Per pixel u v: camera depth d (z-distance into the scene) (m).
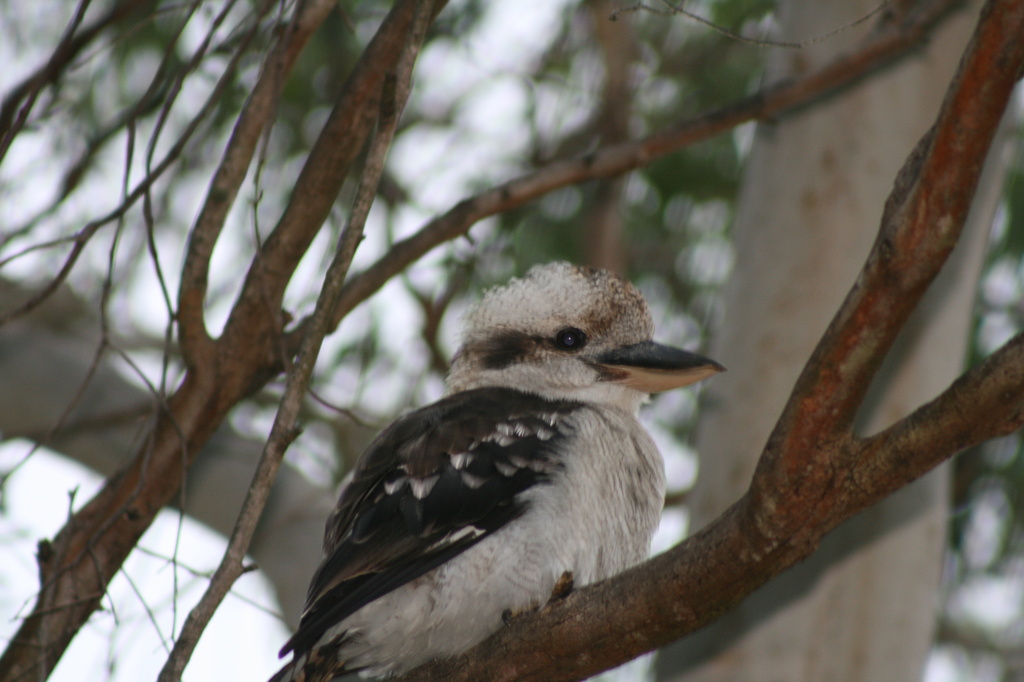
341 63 11.25
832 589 8.13
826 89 8.34
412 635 5.97
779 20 9.36
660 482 6.91
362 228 5.05
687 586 4.99
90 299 10.24
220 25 6.15
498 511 6.13
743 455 8.41
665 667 8.29
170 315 6.04
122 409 9.73
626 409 7.53
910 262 4.27
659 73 12.18
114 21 7.41
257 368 6.73
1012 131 8.62
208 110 6.14
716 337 8.97
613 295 7.62
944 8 8.01
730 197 12.07
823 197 8.67
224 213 6.32
